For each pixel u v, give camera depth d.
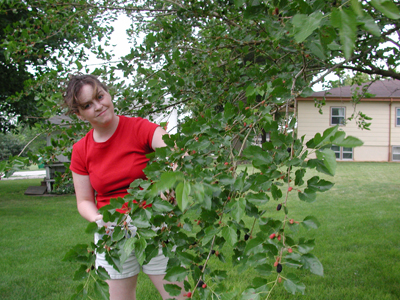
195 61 2.20
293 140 1.04
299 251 0.92
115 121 1.72
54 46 4.95
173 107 2.62
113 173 1.72
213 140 1.17
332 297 2.73
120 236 0.99
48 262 3.76
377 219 5.15
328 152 0.81
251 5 1.09
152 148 1.74
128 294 1.79
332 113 14.95
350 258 3.55
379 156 15.28
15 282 3.20
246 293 0.89
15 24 2.61
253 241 0.93
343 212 5.67
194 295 1.03
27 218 6.47
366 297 2.71
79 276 1.04
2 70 7.70
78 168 1.85
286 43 1.54
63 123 2.31
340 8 0.56
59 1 2.69
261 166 1.01
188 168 1.00
